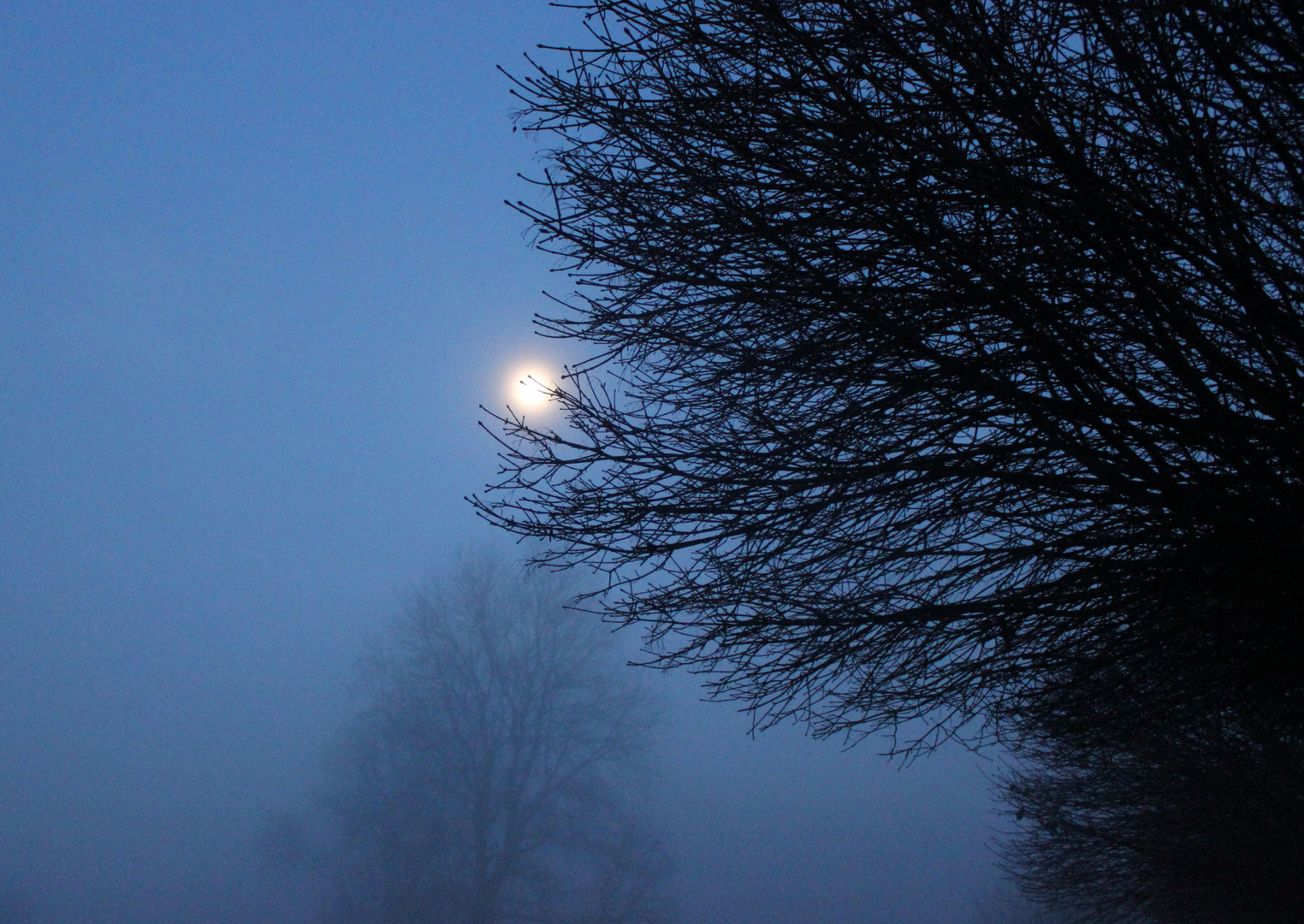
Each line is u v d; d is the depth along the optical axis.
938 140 3.02
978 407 3.26
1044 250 3.04
